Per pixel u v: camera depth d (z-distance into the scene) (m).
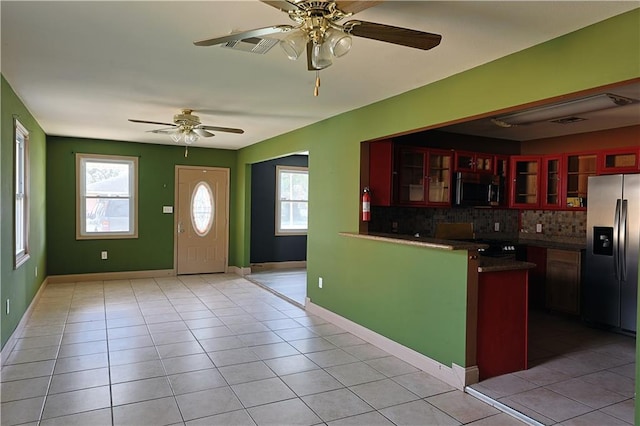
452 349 3.25
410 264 3.70
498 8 2.20
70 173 6.80
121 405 2.81
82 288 6.43
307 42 2.04
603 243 4.62
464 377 3.14
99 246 7.06
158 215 7.48
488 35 2.54
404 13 2.28
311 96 4.02
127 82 3.64
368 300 4.24
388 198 4.59
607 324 4.55
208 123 5.38
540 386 3.13
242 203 7.82
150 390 3.04
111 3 2.21
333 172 4.89
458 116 3.25
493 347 3.30
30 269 4.94
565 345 4.09
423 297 3.55
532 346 4.05
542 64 2.64
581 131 5.46
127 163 7.24
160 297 5.96
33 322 4.65
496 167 5.87
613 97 3.46
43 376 3.26
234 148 7.90
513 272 3.38
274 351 3.90
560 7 2.17
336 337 4.34
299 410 2.79
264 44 2.69
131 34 2.61
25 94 4.05
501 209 6.32
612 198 4.54
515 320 3.40
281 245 8.61
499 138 6.08
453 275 3.27
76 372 3.34
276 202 8.54
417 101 3.66
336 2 1.80
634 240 4.35
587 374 3.36
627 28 2.22
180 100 4.25
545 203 5.78
